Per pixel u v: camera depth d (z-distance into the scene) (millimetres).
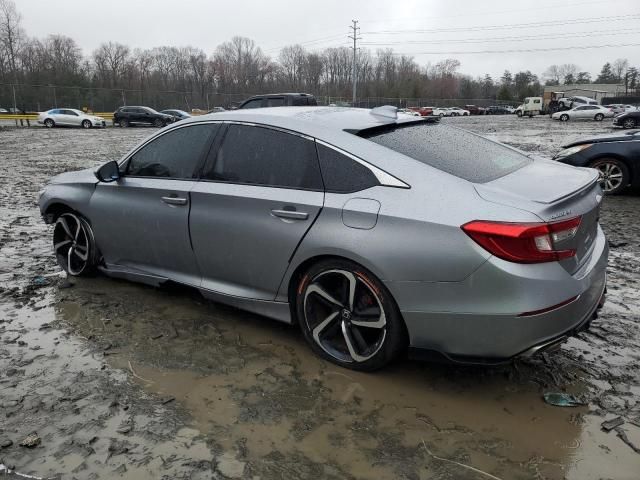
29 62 77812
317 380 3072
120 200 4145
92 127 37344
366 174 2994
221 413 2766
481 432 2609
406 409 2793
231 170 3551
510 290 2557
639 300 4270
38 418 2727
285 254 3221
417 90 97562
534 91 105062
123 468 2373
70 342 3545
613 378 3082
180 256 3846
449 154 3186
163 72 93688
